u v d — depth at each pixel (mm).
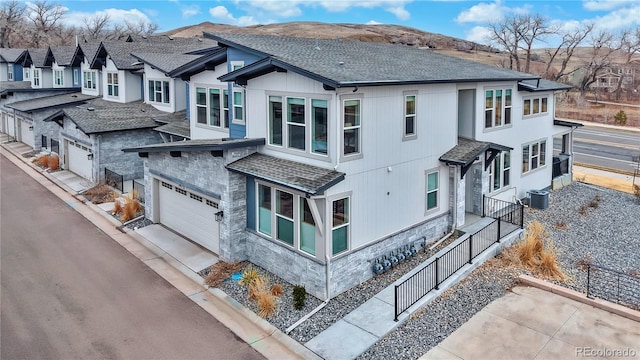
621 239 17953
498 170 20422
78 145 26172
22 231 18312
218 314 12508
